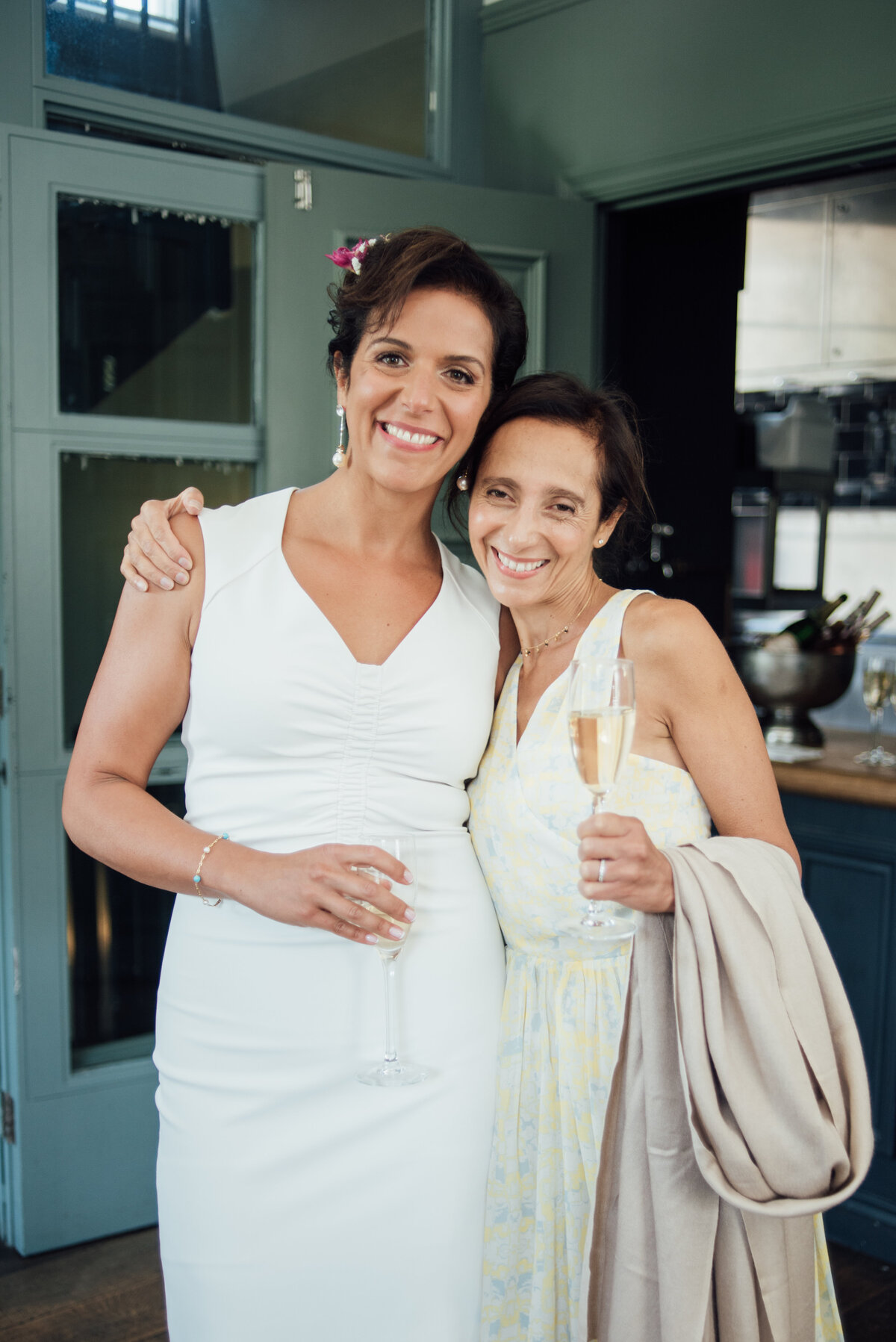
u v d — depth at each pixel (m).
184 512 1.41
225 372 2.60
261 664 1.34
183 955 1.38
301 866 1.22
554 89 2.93
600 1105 1.34
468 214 2.70
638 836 1.19
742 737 1.33
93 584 2.49
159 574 1.33
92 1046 2.53
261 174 2.54
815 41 2.44
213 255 2.56
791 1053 1.21
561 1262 1.37
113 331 2.46
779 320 4.92
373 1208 1.35
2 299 2.30
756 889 1.24
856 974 2.54
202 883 1.27
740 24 2.56
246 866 1.26
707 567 3.74
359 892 1.19
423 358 1.29
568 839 1.35
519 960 1.43
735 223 3.57
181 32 2.61
